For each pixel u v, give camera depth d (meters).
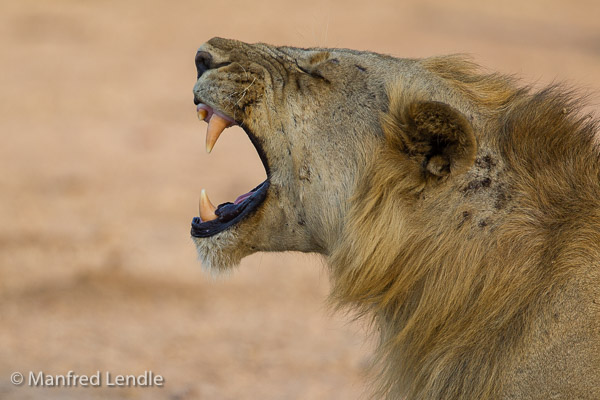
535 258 6.51
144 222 19.42
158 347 13.52
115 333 13.94
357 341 14.05
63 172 22.86
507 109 7.10
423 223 6.80
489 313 6.53
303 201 7.52
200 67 8.09
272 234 7.78
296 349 13.70
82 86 31.92
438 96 7.16
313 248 7.79
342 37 40.41
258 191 7.71
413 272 6.82
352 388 12.26
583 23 50.50
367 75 7.49
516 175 6.76
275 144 7.64
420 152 6.86
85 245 17.86
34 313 14.48
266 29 41.94
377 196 6.98
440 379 6.72
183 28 42.09
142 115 28.97
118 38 39.66
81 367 12.59
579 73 35.00
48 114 28.44
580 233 6.46
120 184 22.09
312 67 7.65
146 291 15.78
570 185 6.71
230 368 12.91
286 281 16.73
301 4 48.75
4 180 21.98
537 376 6.30
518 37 43.88
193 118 29.06
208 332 14.23
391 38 41.00
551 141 6.84
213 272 7.90
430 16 48.38
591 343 6.19
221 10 46.16
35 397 11.39
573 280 6.34
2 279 15.91
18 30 39.78
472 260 6.63
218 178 22.95
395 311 7.05
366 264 6.97
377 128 7.20
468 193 6.75
